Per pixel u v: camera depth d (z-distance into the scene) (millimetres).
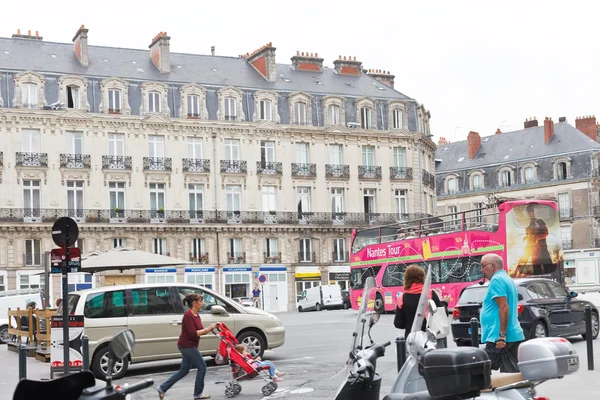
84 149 54688
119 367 16156
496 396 5660
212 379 15609
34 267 52844
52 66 55125
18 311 24938
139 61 59344
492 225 30562
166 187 56938
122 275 55344
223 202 58625
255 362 12938
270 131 60281
